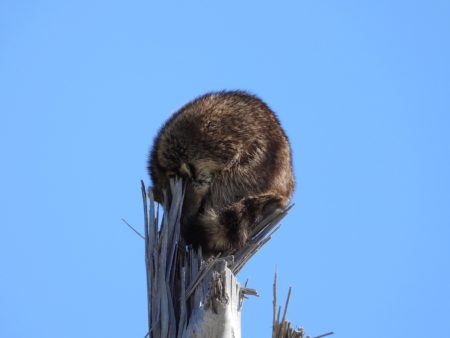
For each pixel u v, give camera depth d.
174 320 13.23
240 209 16.64
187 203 17.00
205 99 18.86
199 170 17.36
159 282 13.72
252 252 15.89
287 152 18.89
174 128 17.86
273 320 13.02
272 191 17.84
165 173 17.69
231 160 17.48
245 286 13.70
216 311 12.38
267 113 19.12
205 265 13.69
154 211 14.95
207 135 17.59
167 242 14.33
